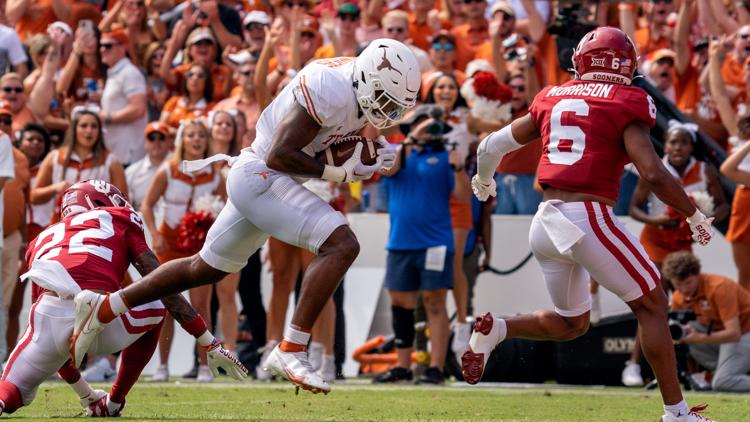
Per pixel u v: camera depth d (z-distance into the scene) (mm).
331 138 17562
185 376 33844
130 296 17750
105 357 32781
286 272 33000
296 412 21719
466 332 32312
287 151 17047
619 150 18109
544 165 18531
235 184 17609
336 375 33812
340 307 34375
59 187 33438
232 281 33062
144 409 21844
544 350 32031
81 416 19438
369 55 17141
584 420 20750
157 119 41281
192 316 18250
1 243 29844
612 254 17922
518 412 22375
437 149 31016
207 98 39281
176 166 32875
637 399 25984
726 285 30953
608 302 32938
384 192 36312
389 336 35531
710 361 31562
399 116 17609
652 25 41562
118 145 39156
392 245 31297
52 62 39062
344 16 39375
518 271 35125
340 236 17172
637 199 32781
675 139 33094
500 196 36375
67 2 45312
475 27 40906
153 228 32969
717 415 22203
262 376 32688
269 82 38219
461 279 32375
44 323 18250
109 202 19812
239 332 35219
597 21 37375
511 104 36000
